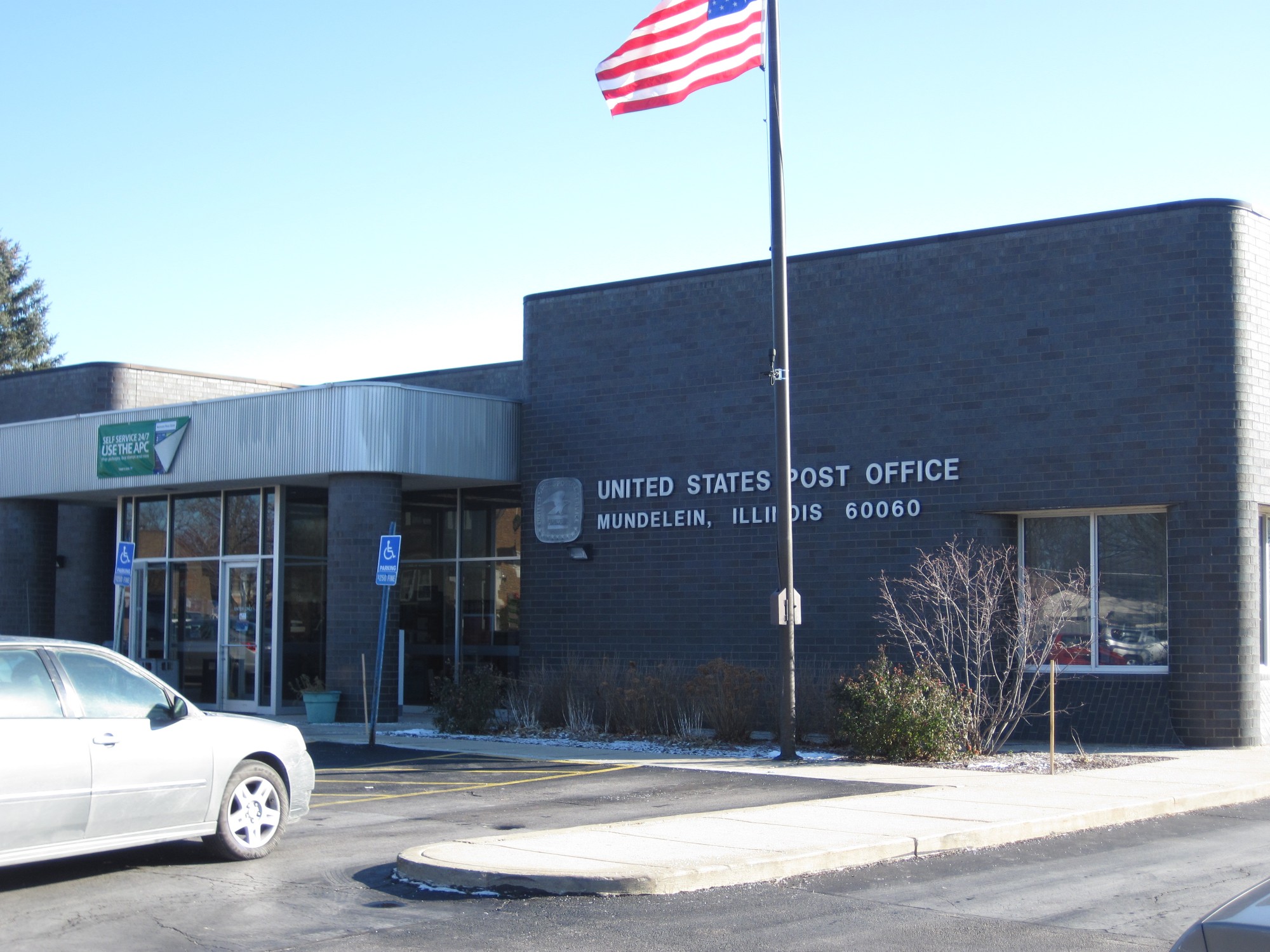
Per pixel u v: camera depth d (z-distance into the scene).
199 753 9.54
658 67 16.61
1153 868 9.78
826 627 19.98
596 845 9.86
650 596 21.77
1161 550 18.36
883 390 19.83
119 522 26.14
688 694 18.64
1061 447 18.47
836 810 11.73
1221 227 17.83
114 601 28.62
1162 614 18.28
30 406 30.45
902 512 19.52
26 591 26.77
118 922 8.02
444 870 8.95
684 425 21.69
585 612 22.42
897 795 12.81
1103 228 18.41
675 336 21.92
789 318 20.70
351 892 8.84
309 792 10.57
